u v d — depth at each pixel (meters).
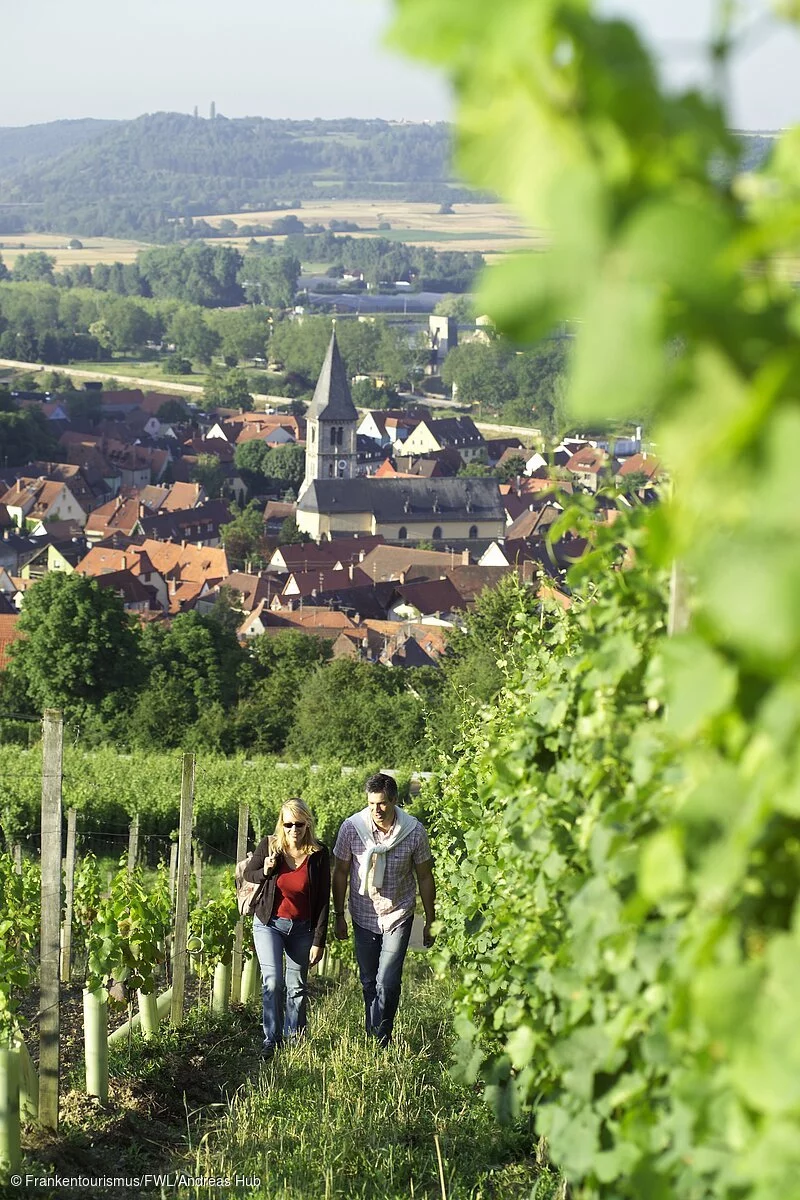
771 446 2.41
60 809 17.86
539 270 2.34
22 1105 18.17
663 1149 6.76
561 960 9.70
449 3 2.44
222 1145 18.05
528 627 20.09
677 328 2.38
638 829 7.62
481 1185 15.83
